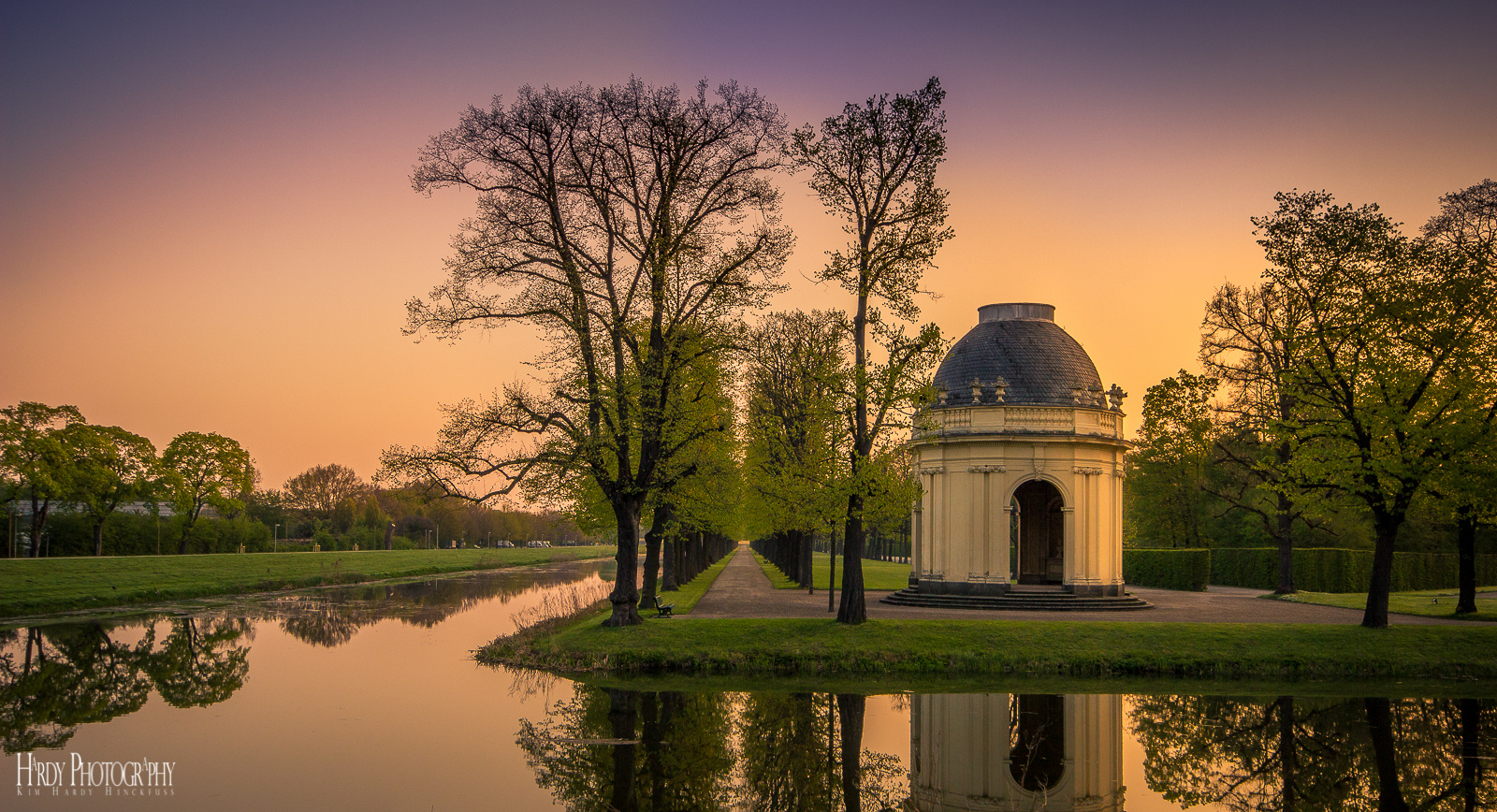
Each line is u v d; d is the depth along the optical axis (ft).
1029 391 152.66
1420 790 62.75
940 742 73.92
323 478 438.81
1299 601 166.71
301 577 241.55
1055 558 176.86
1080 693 92.58
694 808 57.21
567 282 107.14
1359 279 112.27
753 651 105.09
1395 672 103.55
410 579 278.67
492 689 92.84
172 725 77.36
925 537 156.25
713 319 108.27
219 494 292.40
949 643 107.86
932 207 109.70
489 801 57.57
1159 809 58.34
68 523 270.05
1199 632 111.65
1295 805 59.47
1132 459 257.34
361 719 79.51
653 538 139.44
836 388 109.81
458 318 104.42
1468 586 133.80
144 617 160.76
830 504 113.80
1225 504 259.80
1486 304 110.42
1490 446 111.75
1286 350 123.44
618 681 97.50
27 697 89.61
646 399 107.96
